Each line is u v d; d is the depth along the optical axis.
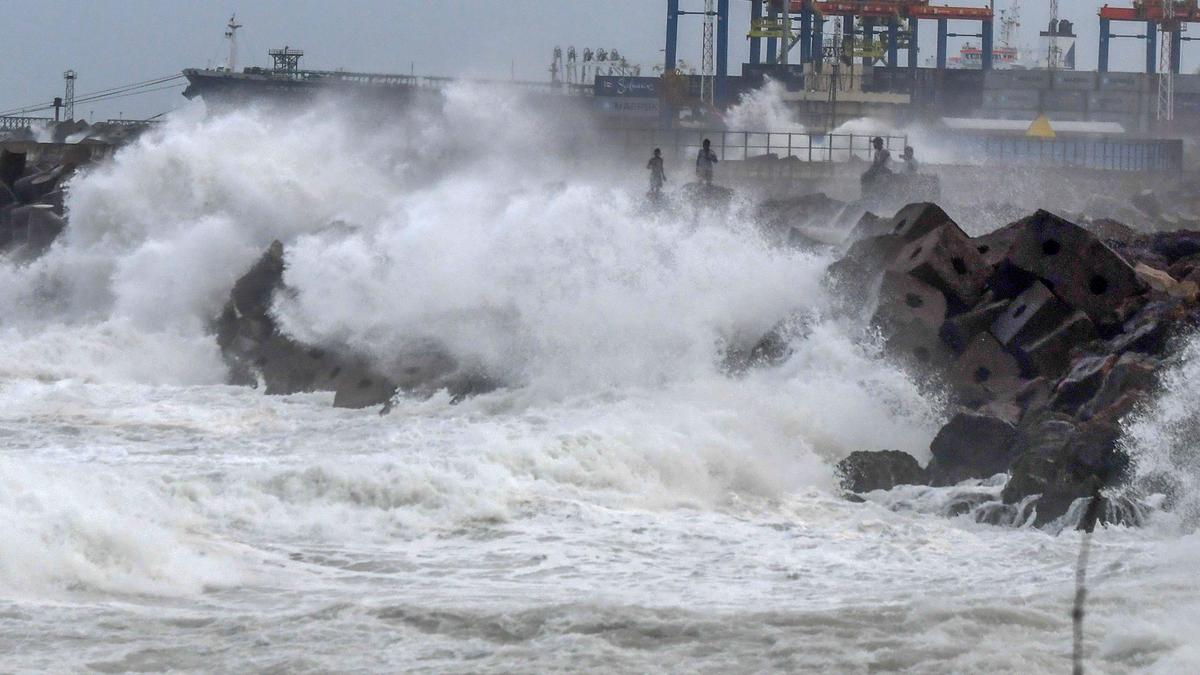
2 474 28.34
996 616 22.05
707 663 19.94
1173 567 26.78
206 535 28.58
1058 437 34.09
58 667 19.64
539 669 19.69
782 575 26.91
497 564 27.55
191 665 19.88
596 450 35.53
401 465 32.75
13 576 23.67
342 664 19.92
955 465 36.53
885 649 20.44
